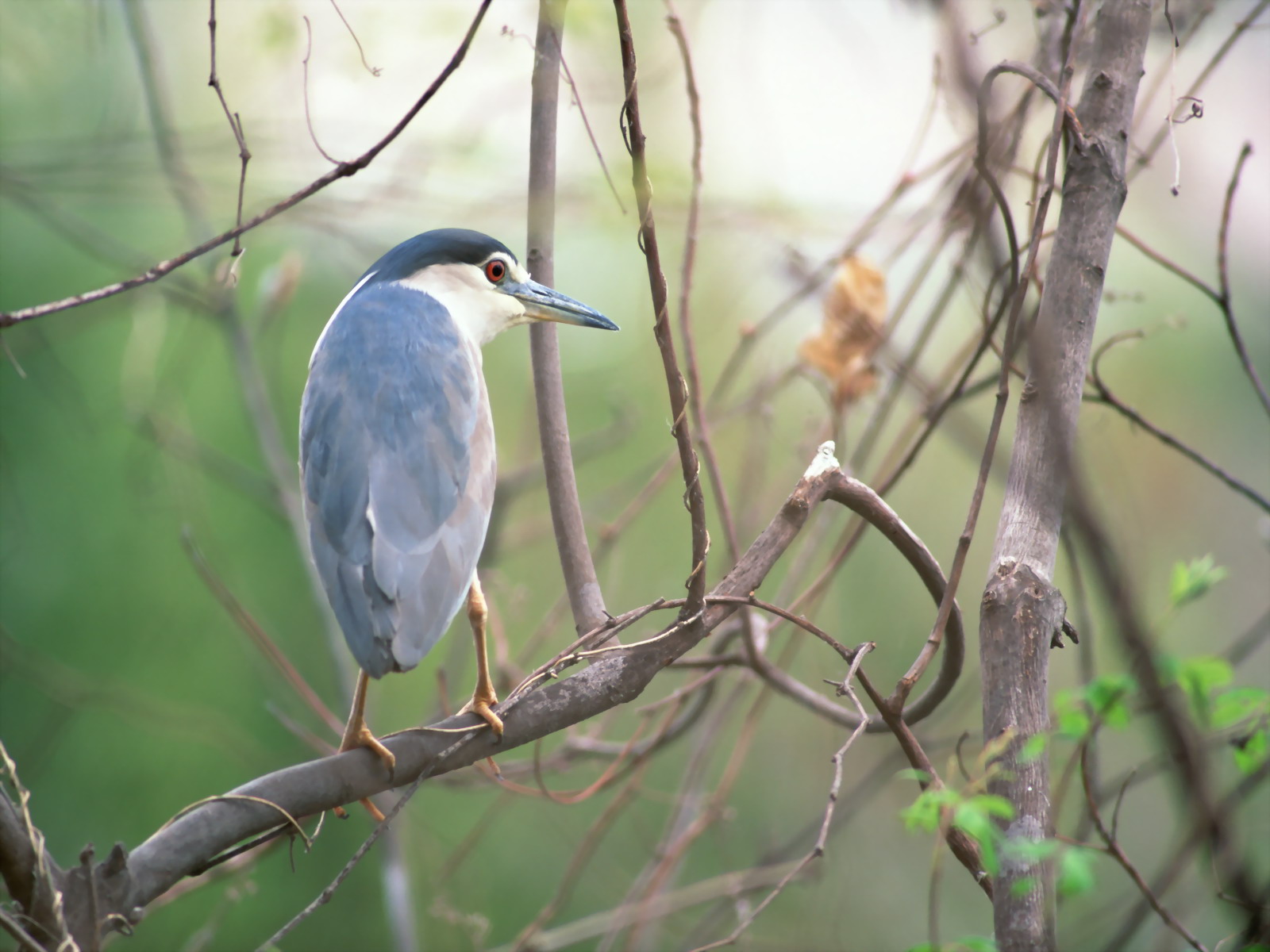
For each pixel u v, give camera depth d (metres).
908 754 5.04
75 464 14.41
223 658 14.35
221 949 13.60
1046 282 5.32
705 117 10.62
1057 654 12.88
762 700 9.02
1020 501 4.96
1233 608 14.61
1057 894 4.18
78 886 4.31
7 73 12.02
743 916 9.38
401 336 6.56
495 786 8.96
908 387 9.61
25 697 13.98
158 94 10.41
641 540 14.84
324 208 10.62
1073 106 6.59
